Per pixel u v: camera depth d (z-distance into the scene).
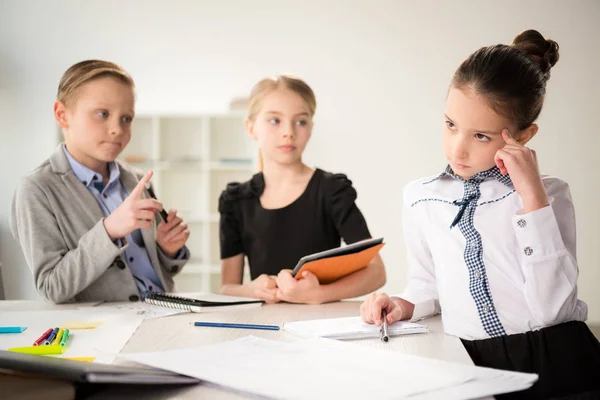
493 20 4.84
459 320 1.07
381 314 1.11
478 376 0.73
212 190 4.60
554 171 4.90
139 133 4.62
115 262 1.59
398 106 4.86
